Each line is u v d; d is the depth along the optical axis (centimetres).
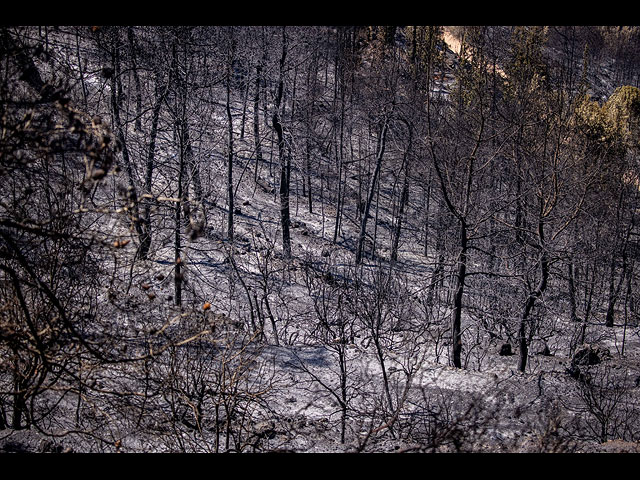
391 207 4016
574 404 1316
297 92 3822
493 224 2181
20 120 406
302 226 3344
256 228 3017
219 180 3011
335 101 3628
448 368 1454
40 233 425
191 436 827
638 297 3056
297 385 1230
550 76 1947
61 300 623
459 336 1681
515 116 1775
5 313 586
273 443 882
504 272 1994
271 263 2355
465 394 1260
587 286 2648
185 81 1828
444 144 1906
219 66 2531
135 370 682
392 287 1803
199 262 2152
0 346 564
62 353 560
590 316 2848
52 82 471
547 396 1312
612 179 2347
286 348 1505
